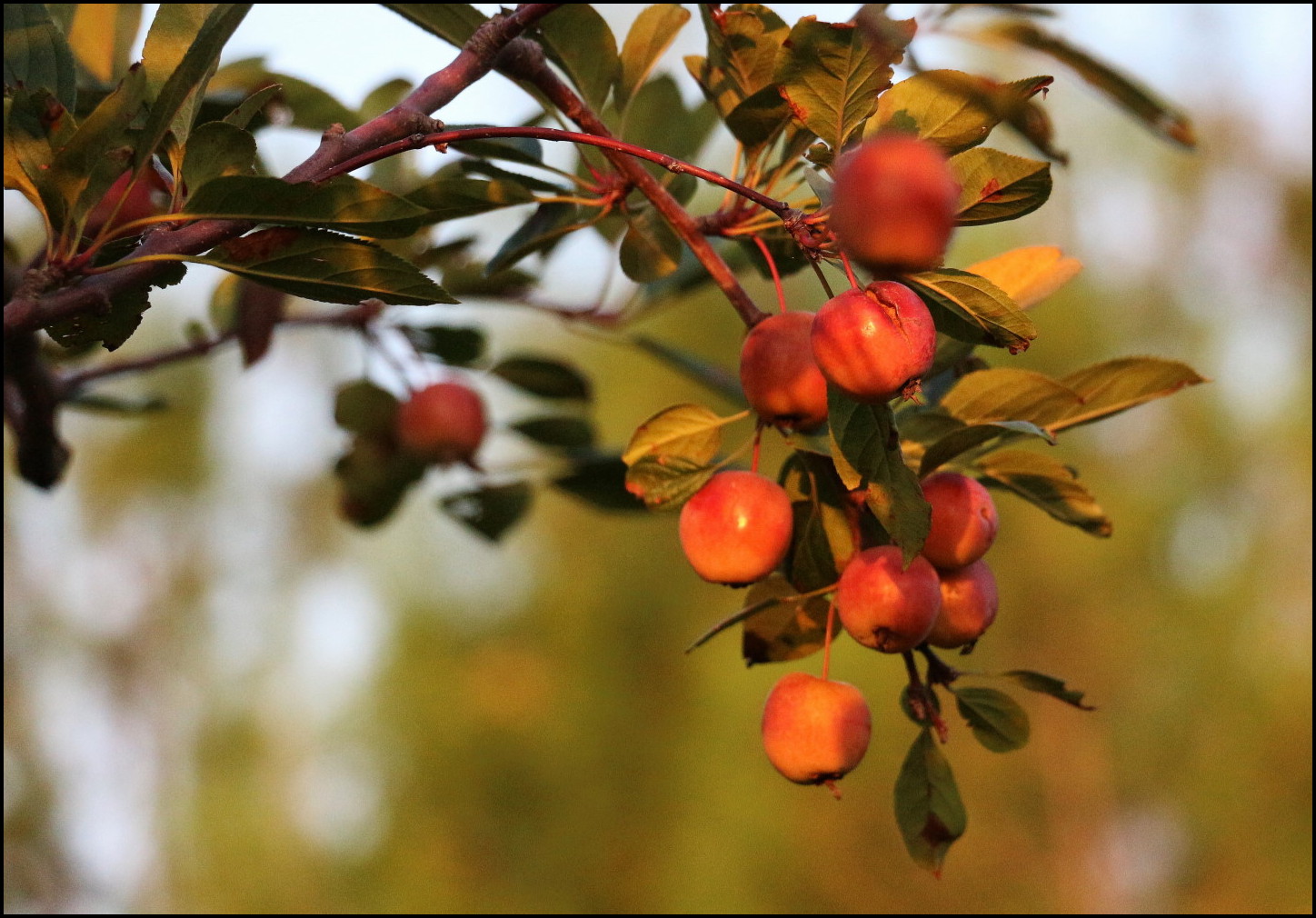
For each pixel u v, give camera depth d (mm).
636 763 7586
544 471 2623
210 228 1142
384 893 7824
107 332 1252
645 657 7895
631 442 1425
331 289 1192
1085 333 7137
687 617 7895
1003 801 7270
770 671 7508
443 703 7938
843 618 1384
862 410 1260
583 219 1737
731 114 1470
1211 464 7293
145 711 9633
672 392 7484
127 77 1078
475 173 1702
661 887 7285
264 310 2289
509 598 8328
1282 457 7375
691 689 7715
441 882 7676
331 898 8328
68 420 9406
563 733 7660
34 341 1882
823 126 1213
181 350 2406
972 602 1430
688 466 1431
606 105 2082
